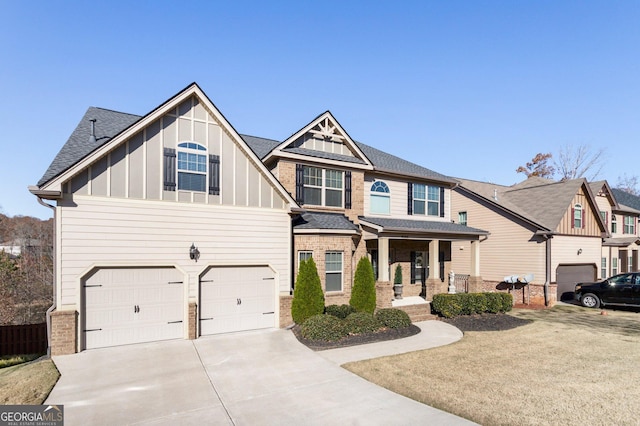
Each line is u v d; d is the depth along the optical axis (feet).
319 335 35.70
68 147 37.47
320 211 52.75
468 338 38.96
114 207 34.04
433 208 65.87
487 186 90.07
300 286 41.50
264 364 29.68
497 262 73.41
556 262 65.98
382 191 59.88
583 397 23.34
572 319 50.72
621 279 58.85
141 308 35.27
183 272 36.96
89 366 28.99
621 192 123.85
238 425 19.85
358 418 20.53
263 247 41.60
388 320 40.57
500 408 21.77
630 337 39.75
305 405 22.24
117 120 47.55
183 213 37.19
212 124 39.34
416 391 24.31
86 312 33.01
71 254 32.27
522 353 33.27
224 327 39.34
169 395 23.73
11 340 37.32
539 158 155.02
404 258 61.57
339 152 55.98
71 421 20.33
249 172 41.11
